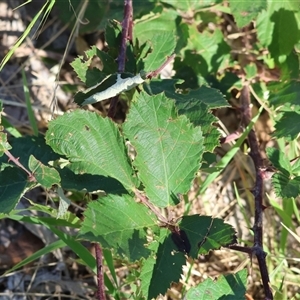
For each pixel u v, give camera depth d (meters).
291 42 0.34
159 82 0.30
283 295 0.30
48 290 0.34
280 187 0.27
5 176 0.25
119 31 0.32
